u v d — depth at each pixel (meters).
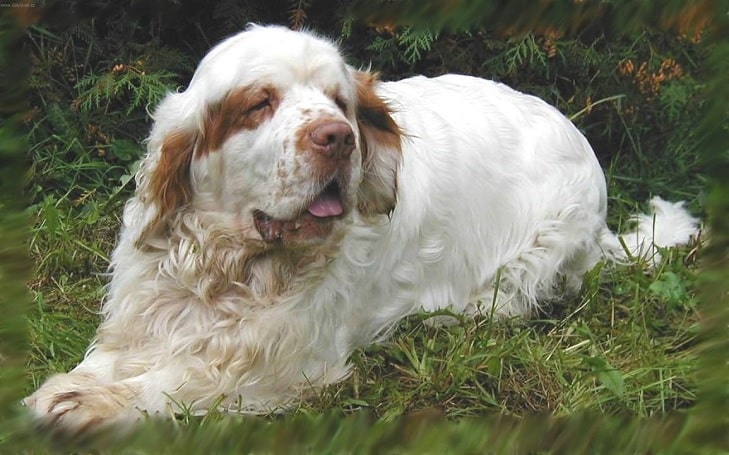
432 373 4.15
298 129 3.59
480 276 5.09
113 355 4.13
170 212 4.01
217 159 3.86
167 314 4.09
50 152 6.16
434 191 4.77
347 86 3.96
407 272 4.66
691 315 4.93
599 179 5.54
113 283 4.32
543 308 5.25
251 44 3.83
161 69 6.31
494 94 5.43
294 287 4.04
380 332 4.62
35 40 6.39
